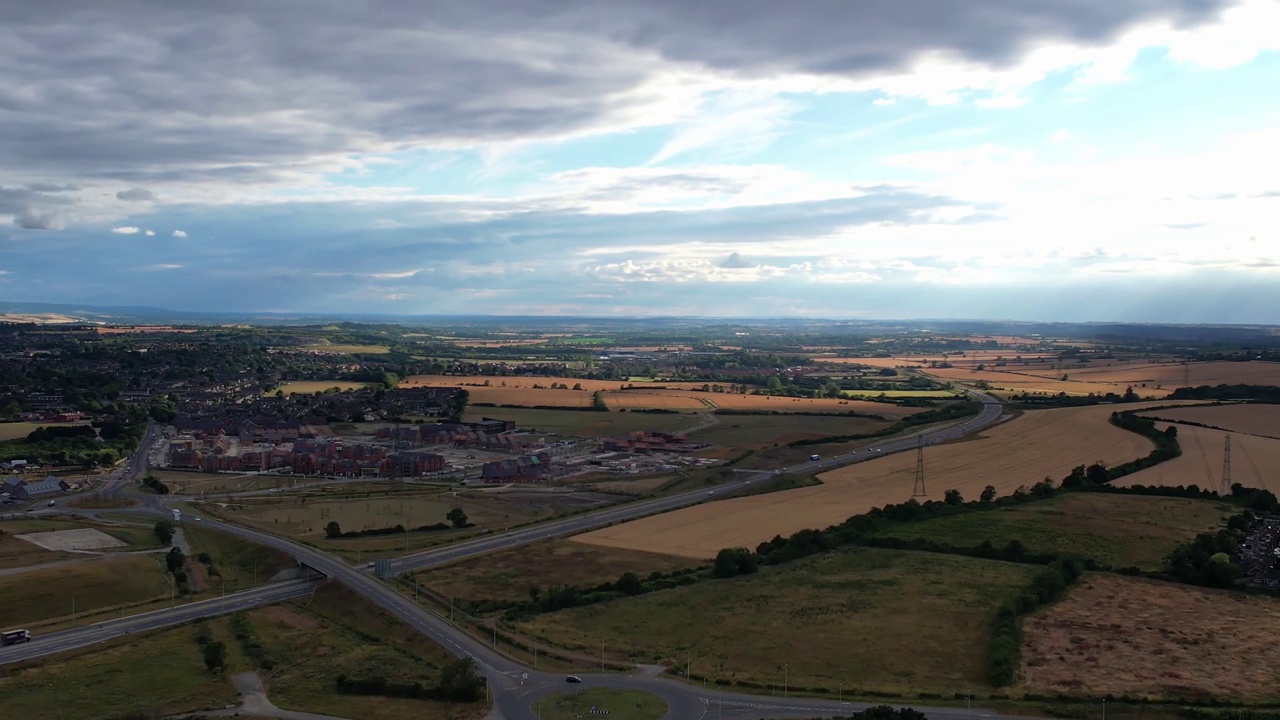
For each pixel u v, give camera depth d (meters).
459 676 125.88
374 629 159.50
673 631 150.50
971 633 146.38
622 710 118.50
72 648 152.50
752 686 126.31
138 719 120.25
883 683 127.12
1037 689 123.25
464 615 162.38
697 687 126.75
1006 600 161.62
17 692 131.50
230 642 155.50
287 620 167.62
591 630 152.12
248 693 130.25
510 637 148.62
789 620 154.62
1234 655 134.25
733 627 151.75
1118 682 124.88
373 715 120.94
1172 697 119.44
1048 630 146.25
